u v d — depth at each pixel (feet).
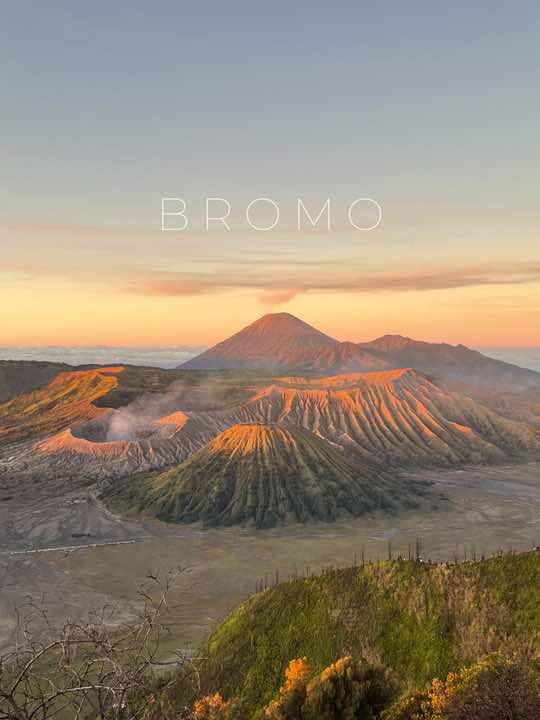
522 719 62.95
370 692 79.92
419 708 70.59
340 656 154.20
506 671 69.05
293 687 84.07
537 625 137.49
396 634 153.79
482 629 142.92
